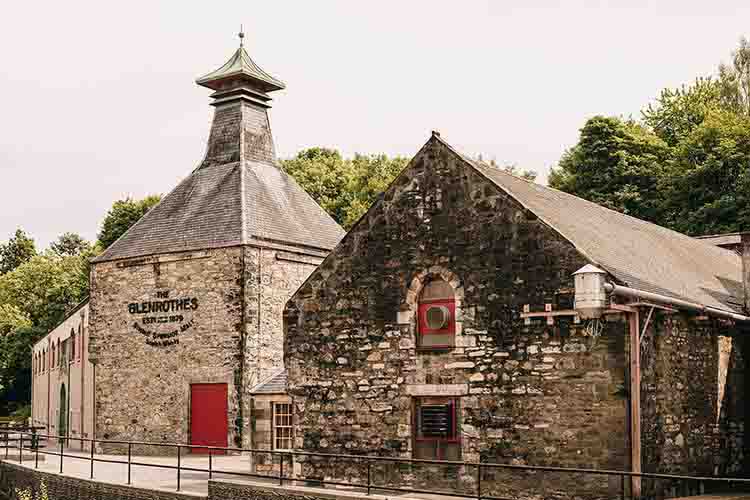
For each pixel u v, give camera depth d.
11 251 84.94
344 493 16.72
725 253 27.83
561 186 49.28
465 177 18.88
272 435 23.83
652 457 17.02
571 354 17.31
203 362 29.81
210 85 34.62
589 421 17.03
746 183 42.19
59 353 41.72
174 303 30.67
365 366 19.94
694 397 19.02
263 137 34.72
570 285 17.34
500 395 18.08
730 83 52.19
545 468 14.43
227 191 32.25
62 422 40.31
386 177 60.62
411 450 19.17
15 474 26.89
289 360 20.97
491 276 18.36
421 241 19.38
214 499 18.94
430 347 19.14
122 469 25.83
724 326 20.66
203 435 29.70
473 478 18.27
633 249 20.47
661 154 48.09
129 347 31.69
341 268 20.47
